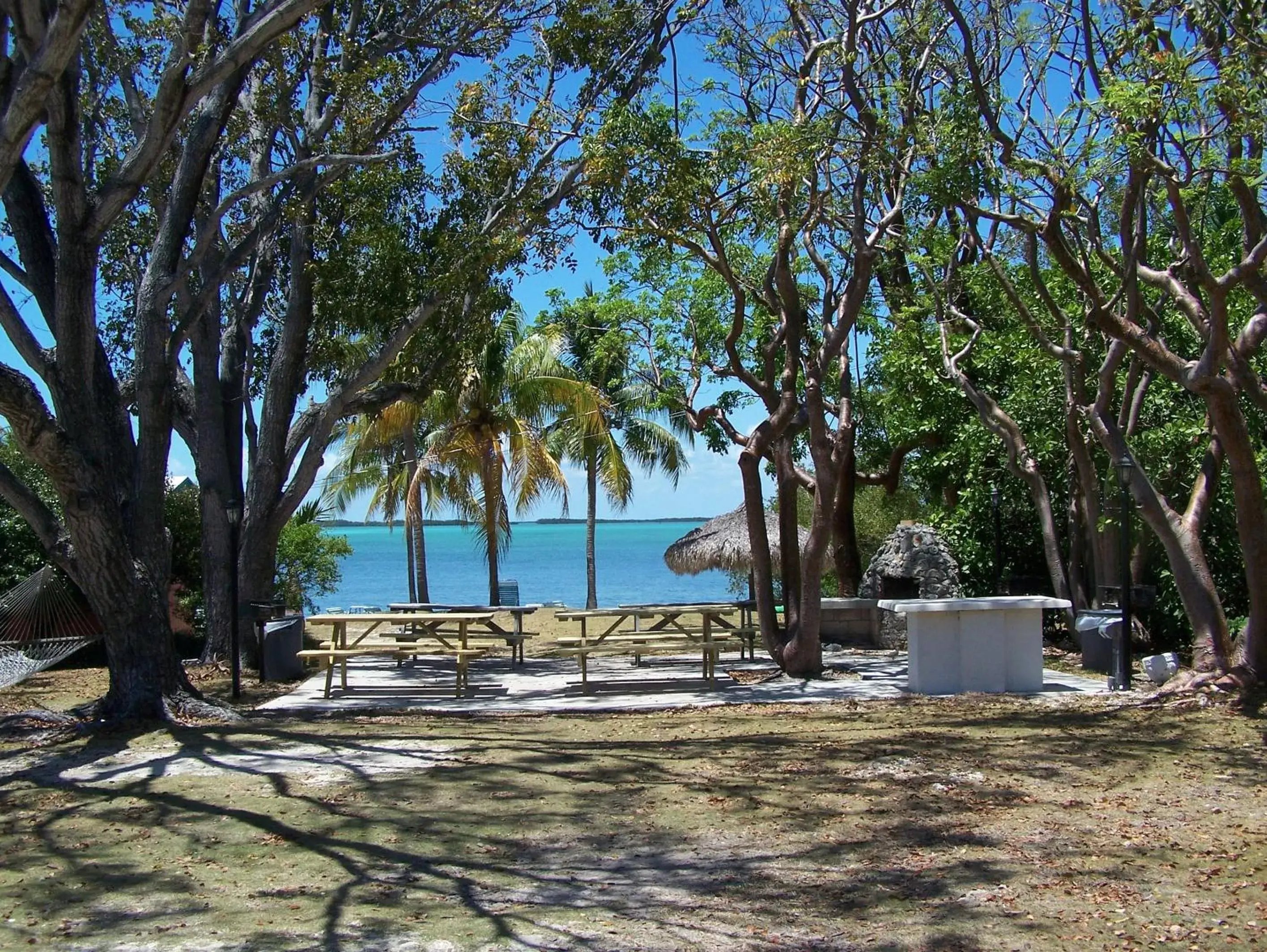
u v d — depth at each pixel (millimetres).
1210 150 10742
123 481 11156
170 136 10016
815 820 6867
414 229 14906
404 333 14398
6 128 7938
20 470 18266
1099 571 14328
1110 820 6785
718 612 13703
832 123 12344
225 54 9781
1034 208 12148
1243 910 5227
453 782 8039
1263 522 10867
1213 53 10055
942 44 12992
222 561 16203
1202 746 8961
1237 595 15250
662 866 6059
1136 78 10422
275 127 15766
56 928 5211
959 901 5387
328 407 15086
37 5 8656
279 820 7066
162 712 10664
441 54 14594
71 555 10656
